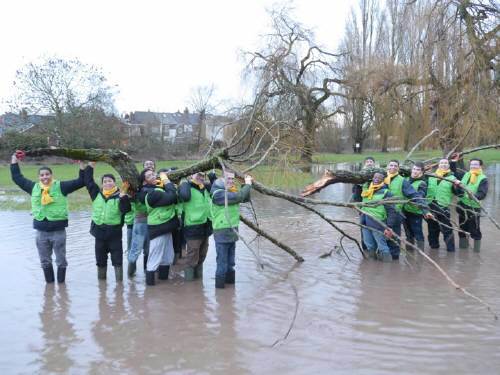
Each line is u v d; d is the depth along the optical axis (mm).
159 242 6918
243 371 4301
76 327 5367
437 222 8414
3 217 13320
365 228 8164
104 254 7164
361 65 26125
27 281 7145
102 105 37812
